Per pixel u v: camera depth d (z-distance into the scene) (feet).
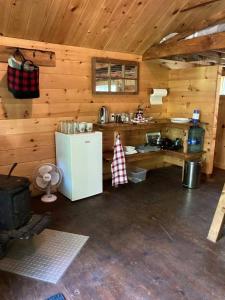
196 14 10.31
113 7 9.02
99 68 11.64
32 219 7.36
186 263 6.57
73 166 9.93
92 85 11.59
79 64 11.05
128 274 6.16
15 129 9.91
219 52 10.64
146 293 5.59
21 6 7.91
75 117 11.44
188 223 8.64
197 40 10.30
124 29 10.51
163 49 11.82
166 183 12.54
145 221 8.76
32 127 10.30
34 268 6.36
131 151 12.48
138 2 9.07
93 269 6.33
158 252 7.03
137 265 6.49
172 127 13.83
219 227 7.45
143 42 11.89
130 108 13.34
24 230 6.79
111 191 11.43
